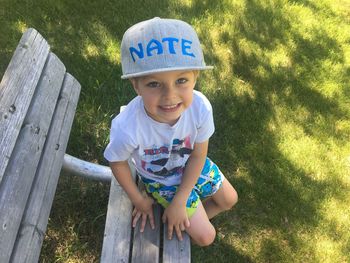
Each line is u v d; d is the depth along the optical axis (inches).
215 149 50.0
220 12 67.2
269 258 42.4
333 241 44.0
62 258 39.7
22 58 31.0
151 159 31.0
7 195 25.3
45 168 30.2
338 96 58.6
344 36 68.7
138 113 28.4
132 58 25.4
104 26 60.9
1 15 59.6
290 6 72.1
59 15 61.2
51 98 32.9
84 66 54.7
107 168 43.0
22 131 28.7
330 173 49.6
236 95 56.1
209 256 41.6
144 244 30.5
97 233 41.8
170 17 64.4
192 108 29.1
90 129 49.1
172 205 31.5
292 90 58.2
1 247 23.6
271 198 46.3
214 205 38.0
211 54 61.1
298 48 64.8
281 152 50.8
